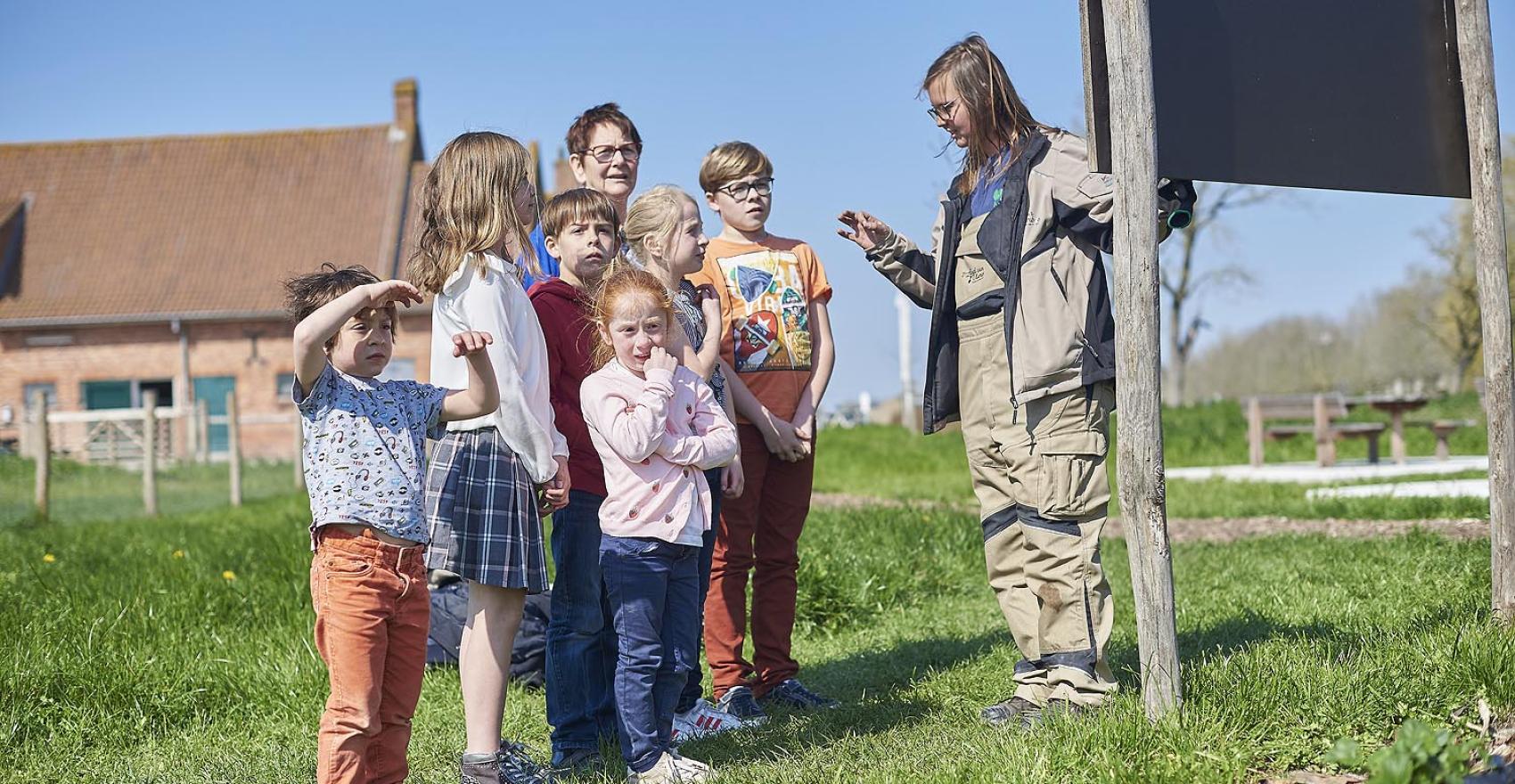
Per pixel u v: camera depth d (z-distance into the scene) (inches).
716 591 190.9
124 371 1407.5
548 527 349.1
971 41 171.9
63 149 1533.0
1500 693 144.1
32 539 452.8
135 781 170.2
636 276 154.9
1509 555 175.2
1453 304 1856.5
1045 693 169.2
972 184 175.2
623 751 152.4
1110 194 158.7
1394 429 700.0
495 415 149.0
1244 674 151.3
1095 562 164.4
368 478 133.7
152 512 644.1
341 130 1521.9
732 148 199.0
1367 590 237.5
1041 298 163.9
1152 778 125.0
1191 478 641.0
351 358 137.2
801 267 201.2
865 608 278.5
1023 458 166.2
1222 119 151.2
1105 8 142.8
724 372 185.2
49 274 1434.5
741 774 145.9
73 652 216.7
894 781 132.8
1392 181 168.4
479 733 152.4
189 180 1499.8
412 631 136.6
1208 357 2997.0
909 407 1139.9
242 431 1389.0
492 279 149.5
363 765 132.7
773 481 195.8
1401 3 169.6
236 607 264.7
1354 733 137.2
